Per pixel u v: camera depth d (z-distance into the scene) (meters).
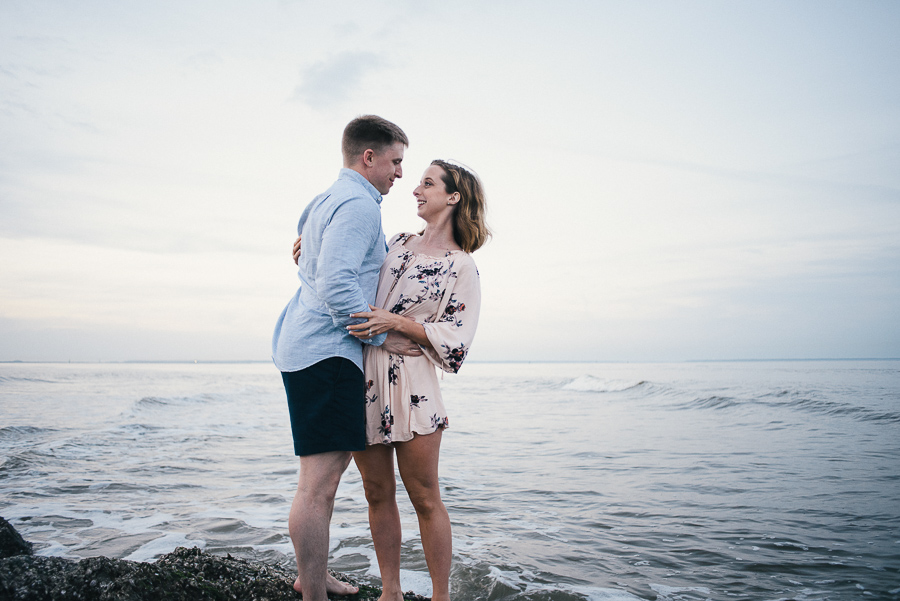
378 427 2.26
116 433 10.91
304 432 2.05
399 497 5.92
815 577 3.77
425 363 2.30
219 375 51.34
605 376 48.22
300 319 2.14
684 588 3.58
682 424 13.24
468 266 2.38
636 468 7.71
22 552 3.38
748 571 3.87
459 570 3.80
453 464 8.18
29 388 25.12
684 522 5.06
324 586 2.06
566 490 6.41
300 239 2.35
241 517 5.04
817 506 5.51
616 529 4.87
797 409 15.60
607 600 3.36
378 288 2.40
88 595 1.91
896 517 5.09
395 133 2.29
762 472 7.22
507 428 12.78
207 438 10.54
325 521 2.06
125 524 4.79
